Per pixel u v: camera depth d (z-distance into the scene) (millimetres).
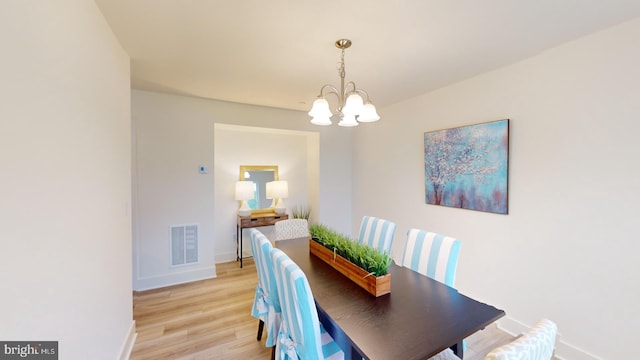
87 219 1294
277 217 4160
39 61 920
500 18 1573
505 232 2307
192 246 3324
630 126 1617
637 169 1599
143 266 3076
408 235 2086
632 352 1629
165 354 1970
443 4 1435
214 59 2160
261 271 1895
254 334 2219
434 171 2969
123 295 1894
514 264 2244
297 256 2129
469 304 1360
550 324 872
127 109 2020
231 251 4168
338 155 4434
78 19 1216
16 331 804
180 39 1834
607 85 1701
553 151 1979
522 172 2174
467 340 2135
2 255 750
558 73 1938
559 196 1952
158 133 3107
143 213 3064
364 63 2240
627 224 1641
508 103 2262
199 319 2441
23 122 838
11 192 786
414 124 3256
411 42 1872
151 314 2521
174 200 3215
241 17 1572
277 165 4473
